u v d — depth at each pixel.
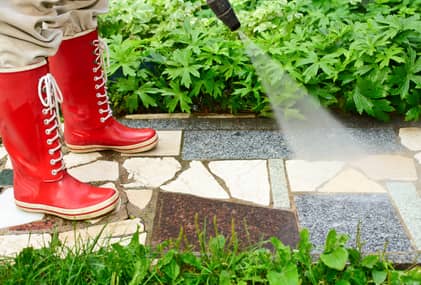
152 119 2.68
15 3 1.65
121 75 2.77
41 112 1.84
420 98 2.61
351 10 3.29
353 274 1.58
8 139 1.88
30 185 1.95
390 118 2.62
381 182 2.14
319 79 2.63
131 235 1.86
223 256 1.66
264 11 3.03
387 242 1.70
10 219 1.97
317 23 3.05
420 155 2.32
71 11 2.03
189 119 2.67
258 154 2.35
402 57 2.59
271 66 2.59
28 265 1.63
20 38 1.69
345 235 1.64
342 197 2.05
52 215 1.97
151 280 1.60
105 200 1.92
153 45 2.81
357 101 2.54
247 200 2.04
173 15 3.08
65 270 1.61
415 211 1.96
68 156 2.37
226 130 2.56
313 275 1.58
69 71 2.18
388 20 2.71
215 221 1.82
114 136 2.34
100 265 1.62
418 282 1.56
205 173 2.22
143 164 2.29
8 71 1.74
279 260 1.62
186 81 2.60
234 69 2.66
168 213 1.97
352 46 2.62
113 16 3.12
